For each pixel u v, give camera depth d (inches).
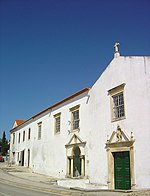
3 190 599.5
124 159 663.8
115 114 717.3
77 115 926.4
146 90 640.4
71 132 938.1
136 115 639.1
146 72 653.9
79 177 840.3
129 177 637.3
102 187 707.4
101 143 754.2
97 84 815.7
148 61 661.3
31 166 1310.3
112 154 706.8
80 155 856.9
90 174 787.4
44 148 1167.6
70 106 970.1
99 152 757.9
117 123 695.1
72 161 909.2
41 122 1254.3
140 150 611.2
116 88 713.6
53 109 1124.5
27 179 888.9
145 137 609.6
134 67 677.9
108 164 707.4
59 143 1021.8
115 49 746.8
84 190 604.4
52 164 1055.0
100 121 773.9
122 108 692.1
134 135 631.8
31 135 1389.0
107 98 754.2
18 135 1695.4
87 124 843.4
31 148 1359.5
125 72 695.7
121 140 669.9
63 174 951.0
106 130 738.2
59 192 584.4
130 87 670.5
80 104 900.6
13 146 1785.2
